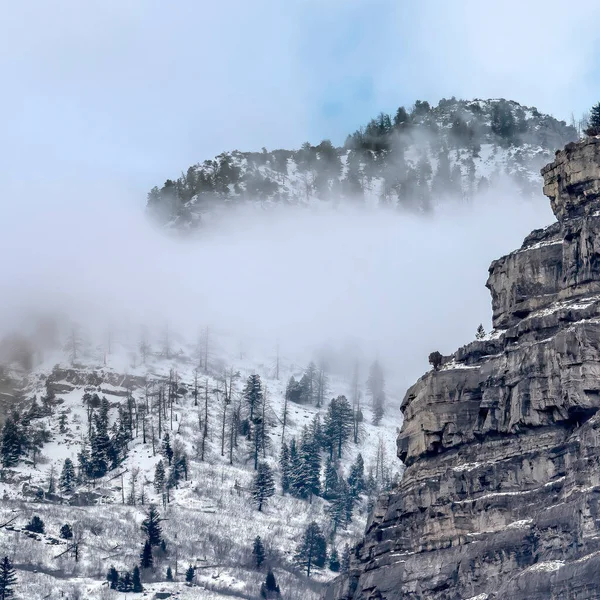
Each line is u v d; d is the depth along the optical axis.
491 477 196.62
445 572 193.38
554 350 194.88
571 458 188.12
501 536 188.62
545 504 187.75
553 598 174.75
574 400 189.75
